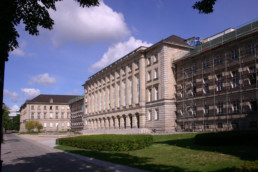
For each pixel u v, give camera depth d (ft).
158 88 160.25
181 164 46.34
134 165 46.83
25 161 57.88
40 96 434.71
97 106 264.31
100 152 69.10
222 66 125.90
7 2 29.25
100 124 255.50
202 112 136.15
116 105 216.74
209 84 133.08
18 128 537.65
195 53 142.72
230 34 131.75
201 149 63.00
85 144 82.89
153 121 162.81
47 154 71.82
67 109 433.48
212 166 42.65
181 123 151.33
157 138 105.70
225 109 121.49
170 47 160.25
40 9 34.04
